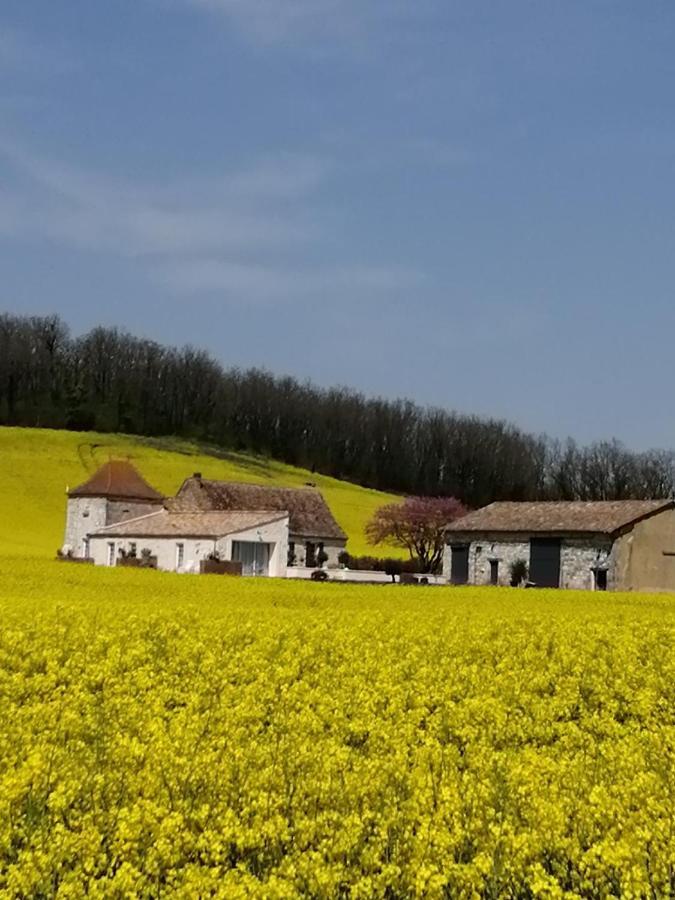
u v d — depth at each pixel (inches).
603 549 2223.2
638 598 1508.4
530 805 369.1
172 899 302.4
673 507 2310.5
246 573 2600.9
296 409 6387.8
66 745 466.6
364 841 346.6
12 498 4114.2
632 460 5359.3
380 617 987.9
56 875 322.3
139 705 553.6
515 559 2369.6
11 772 398.0
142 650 732.7
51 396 6092.5
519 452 6043.3
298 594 1347.2
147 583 1462.8
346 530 4338.1
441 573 3134.8
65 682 665.6
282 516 2659.9
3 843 340.2
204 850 338.6
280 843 347.6
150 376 6318.9
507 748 510.0
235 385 6486.2
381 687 617.3
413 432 6323.8
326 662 744.3
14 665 710.5
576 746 514.9
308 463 6259.8
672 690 702.5
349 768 421.1
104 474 3230.8
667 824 354.0
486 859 319.3
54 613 896.3
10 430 5270.7
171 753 422.0
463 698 629.9
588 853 329.7
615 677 715.4
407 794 395.2
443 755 451.2
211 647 773.9
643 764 443.8
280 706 573.0
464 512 3380.9
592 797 369.7
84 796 382.0
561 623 984.3
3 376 5994.1
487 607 1230.9
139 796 387.2
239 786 395.9
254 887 302.2
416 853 329.4
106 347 6358.3
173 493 4562.0
